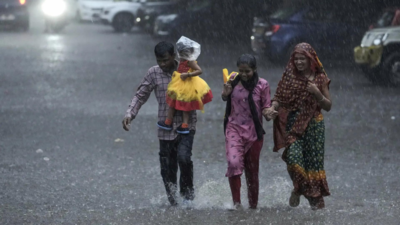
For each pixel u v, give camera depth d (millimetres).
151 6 71000
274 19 42562
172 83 12500
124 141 20000
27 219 11938
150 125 22828
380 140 20312
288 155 12281
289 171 12367
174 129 12750
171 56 12727
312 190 12273
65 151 18406
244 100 12344
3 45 53688
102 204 13102
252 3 59688
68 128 21875
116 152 18422
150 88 12930
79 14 82000
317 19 42469
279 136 12500
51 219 11953
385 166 16734
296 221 11781
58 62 43281
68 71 38656
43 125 22312
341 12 42750
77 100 28125
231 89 12414
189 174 12758
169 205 13070
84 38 64375
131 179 15328
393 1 42500
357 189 14336
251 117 12438
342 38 42688
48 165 16641
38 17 87438
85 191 14156
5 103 26938
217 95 30172
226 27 60562
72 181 15039
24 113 24609
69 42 59125
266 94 12383
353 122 23562
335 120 23984
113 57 48000
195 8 61344
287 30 41938
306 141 12352
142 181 15148
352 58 43281
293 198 12500
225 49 56094
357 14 42938
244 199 13508
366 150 18797
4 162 16875
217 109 26531
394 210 12539
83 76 36562
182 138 12789
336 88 33125
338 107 27016
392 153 18391
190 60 12398
